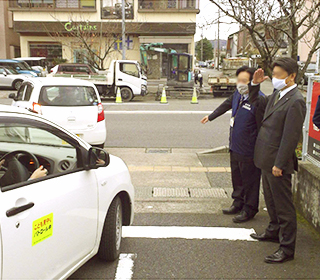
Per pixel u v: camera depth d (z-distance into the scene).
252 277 3.67
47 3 30.34
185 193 6.08
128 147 9.69
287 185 3.86
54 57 32.22
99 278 3.62
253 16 7.15
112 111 16.14
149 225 4.93
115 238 3.84
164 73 33.03
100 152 3.66
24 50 31.88
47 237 2.85
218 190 6.22
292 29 7.18
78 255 3.27
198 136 11.12
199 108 17.39
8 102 18.53
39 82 8.34
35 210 2.73
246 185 4.91
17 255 2.55
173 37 31.02
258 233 4.69
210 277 3.67
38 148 3.57
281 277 3.67
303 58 32.00
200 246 4.34
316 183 4.70
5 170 2.93
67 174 3.24
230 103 5.12
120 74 20.03
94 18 30.39
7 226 2.48
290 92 3.77
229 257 4.07
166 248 4.28
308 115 5.46
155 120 13.87
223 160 8.20
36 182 2.92
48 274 2.88
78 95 8.46
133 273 3.73
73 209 3.15
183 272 3.76
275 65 3.75
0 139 3.46
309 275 3.71
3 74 23.52
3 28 33.56
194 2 30.09
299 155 7.18
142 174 7.11
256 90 4.37
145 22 30.17
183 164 7.88
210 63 70.12
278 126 3.83
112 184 3.79
